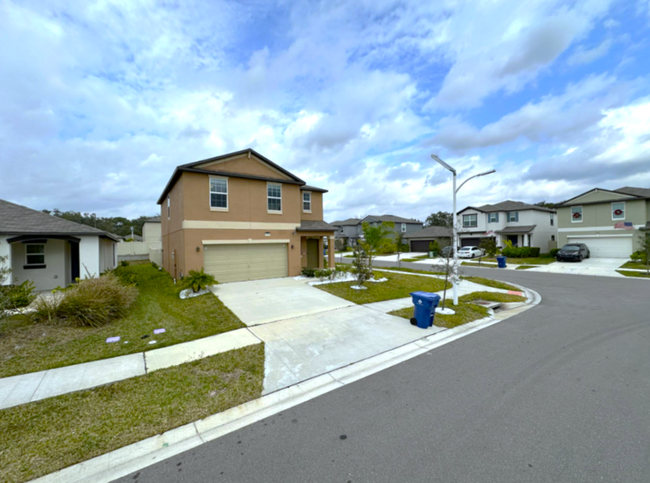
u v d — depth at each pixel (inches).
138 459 125.3
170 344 254.5
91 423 148.3
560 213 1116.5
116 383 187.8
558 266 874.8
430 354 236.5
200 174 531.2
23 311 326.3
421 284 564.1
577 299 447.5
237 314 348.2
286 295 448.1
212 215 540.4
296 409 161.3
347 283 539.2
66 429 143.8
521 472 111.8
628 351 235.9
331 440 134.4
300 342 261.4
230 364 216.4
